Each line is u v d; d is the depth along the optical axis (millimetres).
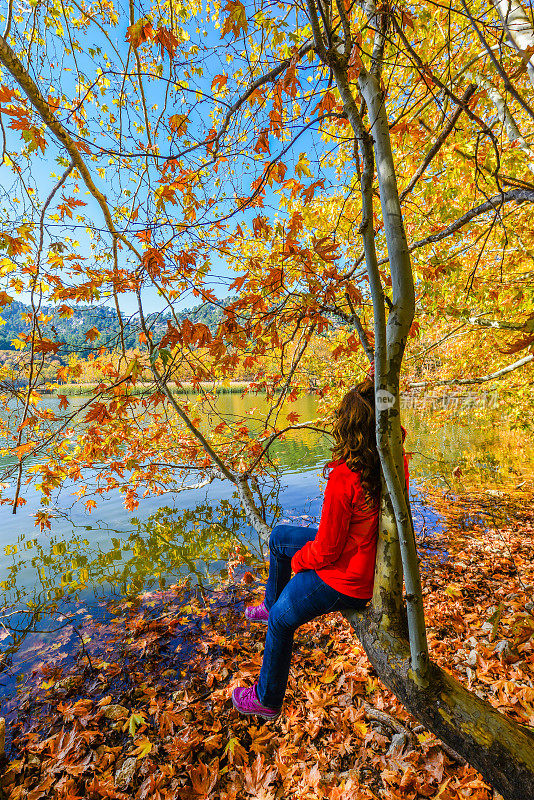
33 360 2982
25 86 1798
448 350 7934
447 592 4352
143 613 4414
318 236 3787
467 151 2900
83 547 6332
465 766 2184
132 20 1850
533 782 826
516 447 11664
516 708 2570
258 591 4719
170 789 2291
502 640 3230
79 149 2350
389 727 2543
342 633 3697
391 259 1040
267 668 1771
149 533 6812
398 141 2836
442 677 1037
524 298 3807
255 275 2768
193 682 3234
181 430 6371
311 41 1375
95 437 3684
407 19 1163
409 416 18172
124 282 2447
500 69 1050
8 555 6070
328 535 1335
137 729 2781
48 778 2441
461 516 6820
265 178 1779
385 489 1167
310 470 10531
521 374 6238
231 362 2850
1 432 4523
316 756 2412
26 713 3051
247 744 2580
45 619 4379
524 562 4977
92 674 3441
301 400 22875
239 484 2666
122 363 2959
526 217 3727
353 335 3062
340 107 1623
